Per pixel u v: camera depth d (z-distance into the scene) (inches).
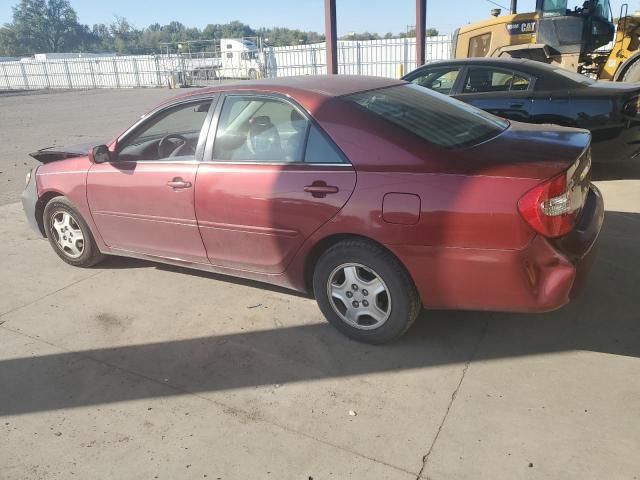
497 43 445.4
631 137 240.1
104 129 594.9
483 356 126.5
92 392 123.7
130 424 112.5
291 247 136.3
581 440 99.0
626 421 103.0
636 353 123.7
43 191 188.5
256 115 140.9
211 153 148.3
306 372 125.6
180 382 125.4
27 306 167.2
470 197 110.9
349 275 130.6
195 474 98.3
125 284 178.5
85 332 149.8
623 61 381.4
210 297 165.3
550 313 142.3
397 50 1130.0
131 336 146.3
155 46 4466.0
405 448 100.6
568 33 394.0
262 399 117.5
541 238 108.7
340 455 100.3
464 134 129.3
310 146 130.4
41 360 137.3
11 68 1798.7
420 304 128.0
